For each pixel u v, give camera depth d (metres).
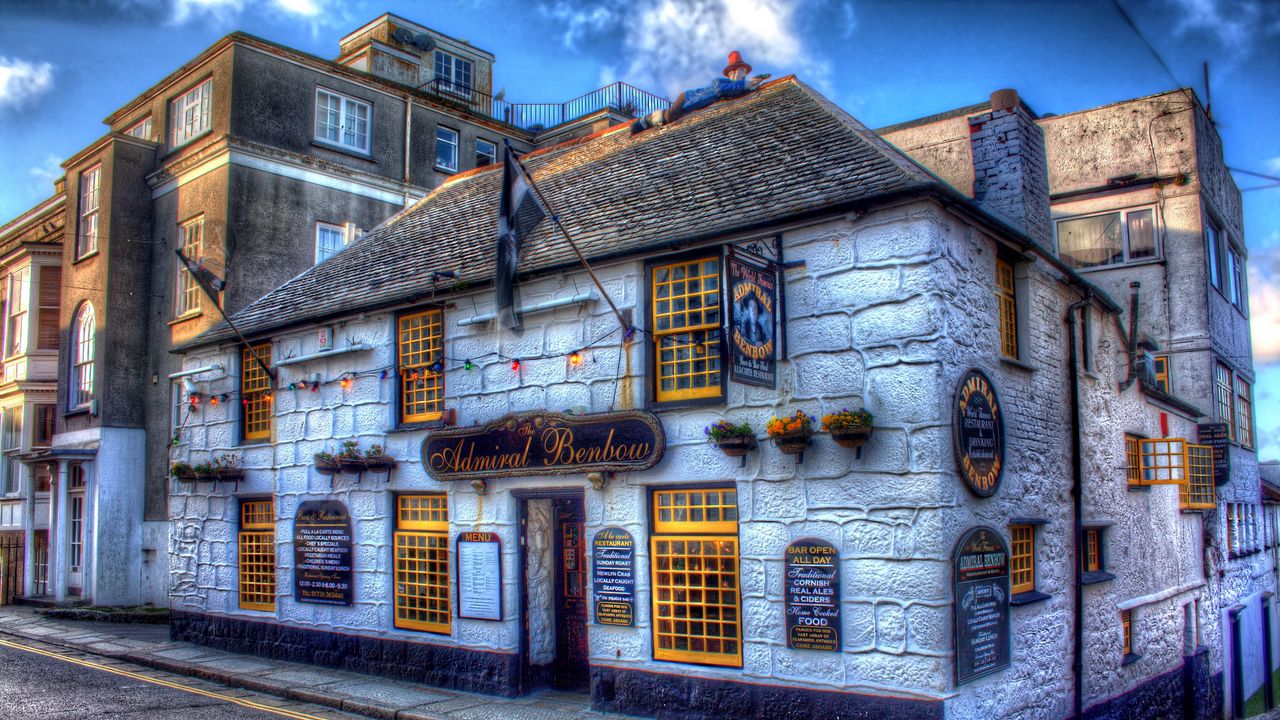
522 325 11.49
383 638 12.80
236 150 20.66
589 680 11.62
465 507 12.02
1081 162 19.39
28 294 24.67
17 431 25.00
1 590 23.28
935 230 8.87
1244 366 21.41
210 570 15.56
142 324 21.92
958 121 17.31
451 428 11.99
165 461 20.98
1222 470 17.09
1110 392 12.84
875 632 8.61
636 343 10.55
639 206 11.73
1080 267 19.08
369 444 13.25
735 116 13.39
